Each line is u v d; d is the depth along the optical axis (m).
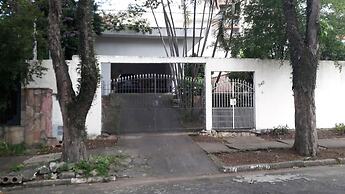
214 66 15.42
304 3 14.92
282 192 8.17
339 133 15.57
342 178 9.42
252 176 9.98
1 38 12.57
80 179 9.76
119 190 8.89
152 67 25.38
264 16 15.63
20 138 13.32
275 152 12.27
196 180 9.70
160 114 18.02
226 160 11.45
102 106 16.05
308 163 11.21
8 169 10.55
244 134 15.31
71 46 18.22
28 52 13.06
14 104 13.81
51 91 13.68
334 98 16.69
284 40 15.54
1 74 13.09
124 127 16.19
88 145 13.32
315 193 8.01
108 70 20.91
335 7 15.80
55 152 12.52
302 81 11.93
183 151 12.59
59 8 10.37
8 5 13.38
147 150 12.73
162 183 9.48
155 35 23.34
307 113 11.88
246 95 15.78
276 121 15.95
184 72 18.31
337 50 16.66
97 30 20.94
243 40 16.30
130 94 17.95
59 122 13.89
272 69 15.93
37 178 9.79
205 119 15.46
